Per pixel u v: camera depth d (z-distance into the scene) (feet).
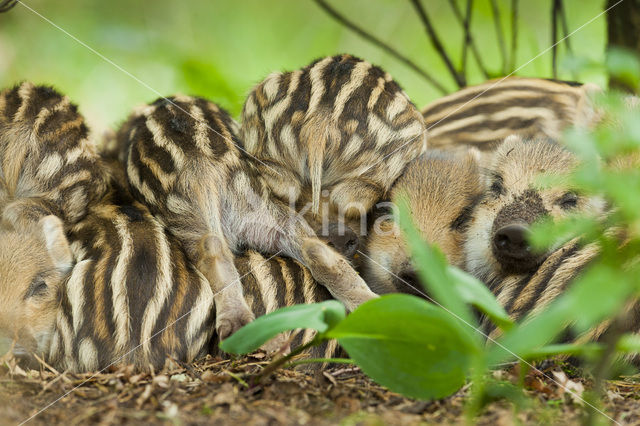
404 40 54.85
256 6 57.67
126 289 23.95
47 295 25.90
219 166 28.99
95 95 51.01
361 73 31.27
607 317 22.56
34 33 52.80
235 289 25.40
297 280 26.86
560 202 27.76
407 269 28.35
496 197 29.43
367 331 18.10
